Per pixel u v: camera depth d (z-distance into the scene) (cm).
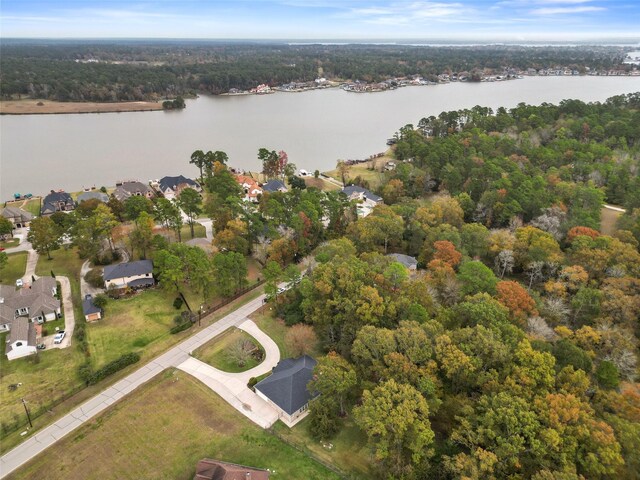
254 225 9662
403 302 6438
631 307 6756
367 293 6456
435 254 8419
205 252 8606
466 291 7181
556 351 5691
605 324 6556
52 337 6962
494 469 4319
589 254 8000
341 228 10425
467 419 4722
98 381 6109
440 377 5453
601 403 5022
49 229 9156
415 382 5131
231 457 5072
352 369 5588
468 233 9250
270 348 6944
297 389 5769
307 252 9762
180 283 8612
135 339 7019
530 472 4347
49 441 5197
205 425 5494
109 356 6612
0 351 6631
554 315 6900
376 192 13812
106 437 5275
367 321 6294
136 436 5300
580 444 4356
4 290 7806
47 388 5956
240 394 6019
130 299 8081
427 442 4484
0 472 4809
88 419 5512
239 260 8138
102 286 8381
